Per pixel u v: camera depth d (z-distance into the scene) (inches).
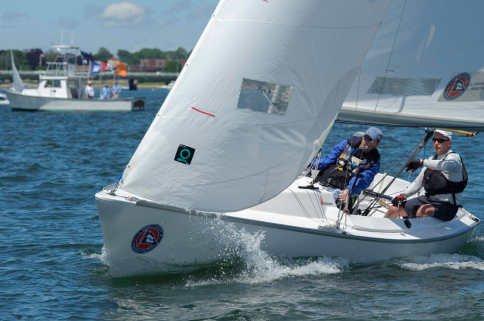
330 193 814.5
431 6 819.4
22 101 4862.2
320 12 671.8
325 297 673.6
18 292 698.2
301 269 757.3
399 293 691.4
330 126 713.6
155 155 674.8
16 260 824.9
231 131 674.8
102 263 809.5
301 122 693.3
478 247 916.0
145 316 622.5
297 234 746.2
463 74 832.9
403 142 2471.7
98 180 1510.8
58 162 1856.5
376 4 687.1
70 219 1084.5
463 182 850.8
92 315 628.4
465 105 839.1
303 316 621.9
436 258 829.2
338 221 773.3
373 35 702.5
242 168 685.3
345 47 690.2
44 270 779.4
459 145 2337.6
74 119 4188.0
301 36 673.0
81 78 5036.9
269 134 684.7
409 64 837.2
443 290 703.7
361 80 846.5
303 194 794.2
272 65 672.4
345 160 866.1
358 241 772.6
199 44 677.3
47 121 3949.3
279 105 682.2
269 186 700.0
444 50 830.5
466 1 814.5
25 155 2043.6
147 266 717.9
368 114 856.9
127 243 696.4
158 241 705.6
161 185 678.5
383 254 795.4
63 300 671.1
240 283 714.2
